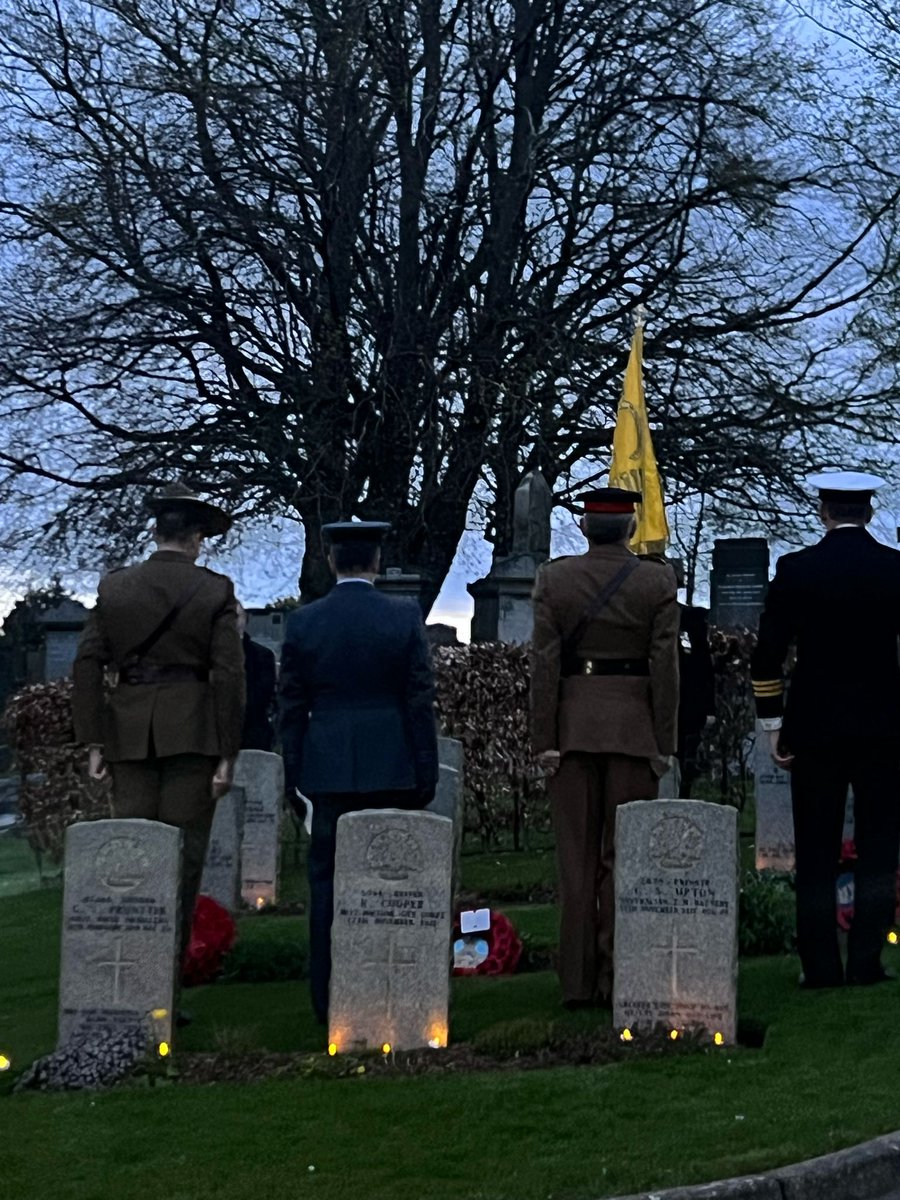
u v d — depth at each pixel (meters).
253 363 26.03
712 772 16.05
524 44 25.92
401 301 25.70
